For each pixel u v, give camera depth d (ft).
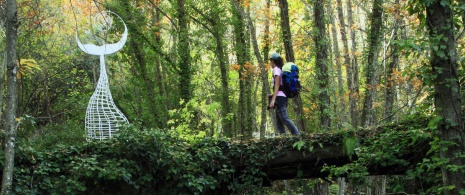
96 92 31.35
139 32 56.39
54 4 61.57
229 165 28.43
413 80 41.83
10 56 22.82
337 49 53.42
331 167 26.37
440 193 22.16
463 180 20.52
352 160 27.68
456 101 20.35
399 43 19.98
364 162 26.35
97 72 68.74
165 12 59.93
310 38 45.60
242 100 60.34
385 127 27.27
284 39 43.55
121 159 27.02
